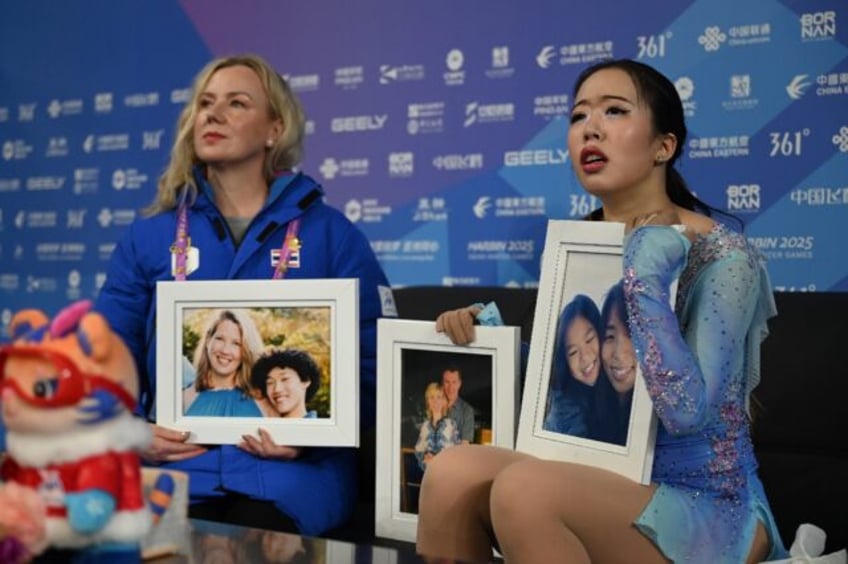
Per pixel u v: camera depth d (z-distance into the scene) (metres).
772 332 2.01
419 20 2.71
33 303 3.29
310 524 1.88
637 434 1.50
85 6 3.20
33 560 0.96
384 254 2.78
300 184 2.12
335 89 2.84
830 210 2.26
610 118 1.67
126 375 0.96
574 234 1.63
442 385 1.78
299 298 1.91
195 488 1.87
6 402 0.92
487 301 2.27
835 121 2.25
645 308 1.46
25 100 3.30
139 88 3.12
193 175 2.13
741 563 1.48
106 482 0.94
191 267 2.05
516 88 2.59
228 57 2.17
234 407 1.92
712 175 2.37
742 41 2.33
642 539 1.46
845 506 1.85
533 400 1.64
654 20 2.41
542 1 2.55
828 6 2.24
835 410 1.92
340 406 1.89
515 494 1.45
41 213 3.27
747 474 1.55
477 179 2.64
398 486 1.81
